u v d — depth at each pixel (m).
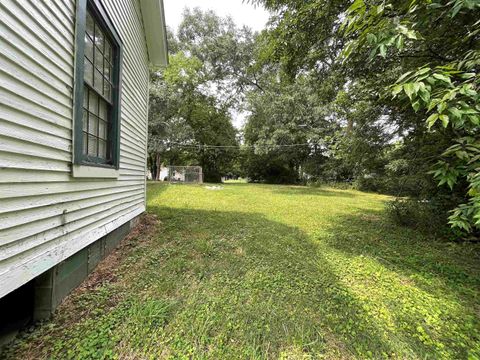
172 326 1.70
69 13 1.91
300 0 3.53
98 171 2.48
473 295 2.30
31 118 1.52
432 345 1.63
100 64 2.65
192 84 17.73
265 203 8.09
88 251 2.41
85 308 1.87
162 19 4.39
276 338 1.63
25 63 1.46
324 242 3.86
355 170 6.39
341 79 4.56
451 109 1.22
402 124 4.39
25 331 1.61
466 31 2.11
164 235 3.85
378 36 1.39
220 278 2.47
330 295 2.23
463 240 3.85
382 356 1.52
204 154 21.53
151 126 16.14
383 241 3.96
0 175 1.29
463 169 1.43
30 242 1.52
